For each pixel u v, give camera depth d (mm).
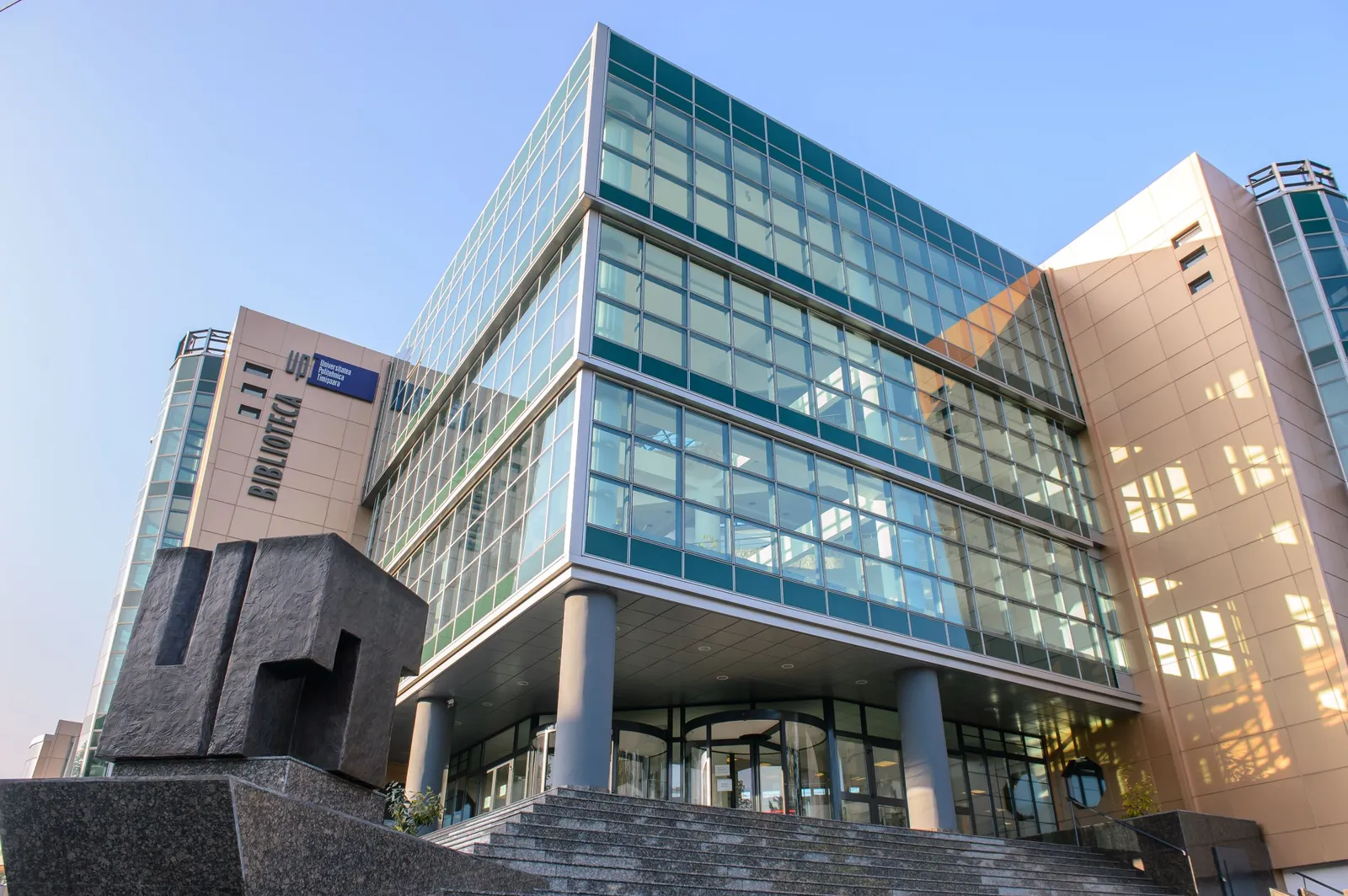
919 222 30531
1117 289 31391
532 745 24812
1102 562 28969
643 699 25141
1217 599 25922
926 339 27875
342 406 36781
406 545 29391
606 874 12508
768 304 24875
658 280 22906
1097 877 18641
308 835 7094
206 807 6406
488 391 26188
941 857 17031
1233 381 27094
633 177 23609
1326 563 24141
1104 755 27391
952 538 25141
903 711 22469
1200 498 27156
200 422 35000
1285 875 22406
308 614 9328
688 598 19453
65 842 6691
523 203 27422
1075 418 30672
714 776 23766
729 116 26984
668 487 20375
